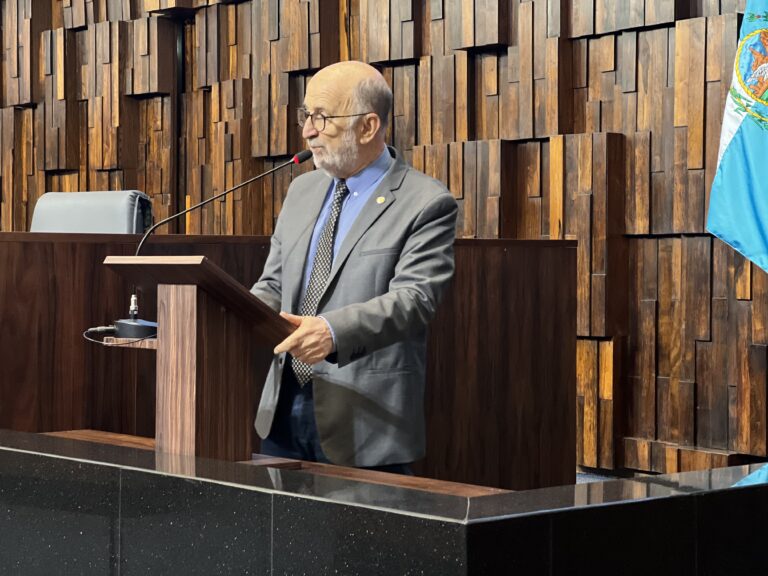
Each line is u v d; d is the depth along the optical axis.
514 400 3.92
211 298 2.42
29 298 3.12
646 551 1.83
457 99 5.86
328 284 2.79
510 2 5.70
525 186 5.68
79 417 3.21
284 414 2.83
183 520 2.04
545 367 4.00
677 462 5.10
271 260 3.03
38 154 7.96
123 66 7.46
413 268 2.72
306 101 2.85
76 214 3.99
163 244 3.35
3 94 8.24
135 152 7.54
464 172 5.77
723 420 5.00
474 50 5.83
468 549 1.64
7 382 3.07
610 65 5.36
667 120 5.16
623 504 1.82
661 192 5.20
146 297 3.32
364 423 2.73
